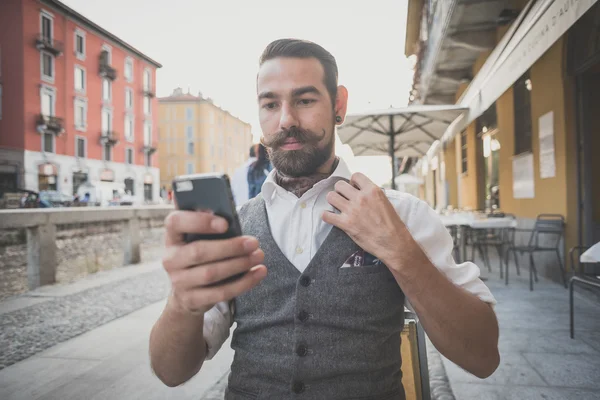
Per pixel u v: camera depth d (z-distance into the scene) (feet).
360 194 2.82
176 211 2.24
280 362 3.32
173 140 205.36
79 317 15.39
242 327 3.58
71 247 24.18
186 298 2.19
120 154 131.54
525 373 9.16
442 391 8.43
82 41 116.26
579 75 16.60
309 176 3.66
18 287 19.94
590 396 8.11
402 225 2.79
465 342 2.95
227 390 3.68
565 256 17.48
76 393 9.18
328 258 3.38
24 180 98.68
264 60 3.55
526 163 21.85
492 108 29.99
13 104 98.63
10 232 19.63
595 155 16.49
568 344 10.71
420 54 43.34
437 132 24.97
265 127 3.57
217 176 2.21
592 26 15.12
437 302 2.78
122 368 10.50
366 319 3.29
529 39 12.20
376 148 30.99
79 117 115.34
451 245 3.46
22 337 13.14
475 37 27.12
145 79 144.56
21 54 98.63
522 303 14.70
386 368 3.42
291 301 3.39
